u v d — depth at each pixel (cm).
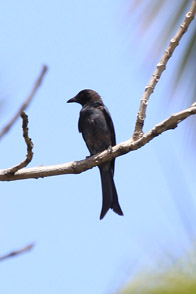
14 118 297
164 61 682
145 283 205
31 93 300
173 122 655
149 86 706
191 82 439
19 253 275
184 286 199
